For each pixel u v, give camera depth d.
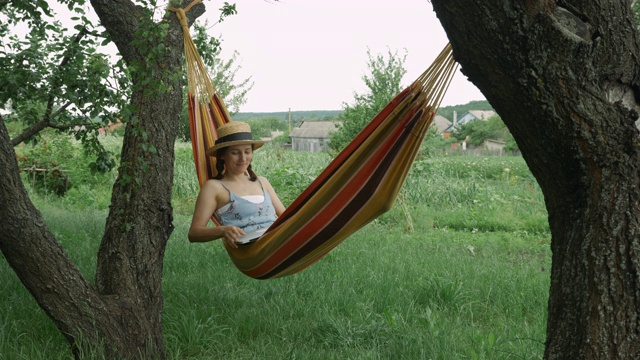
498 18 3.01
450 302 7.03
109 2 5.88
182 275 8.13
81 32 7.39
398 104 4.21
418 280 7.78
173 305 6.64
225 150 5.23
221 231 4.86
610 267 3.14
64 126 8.15
